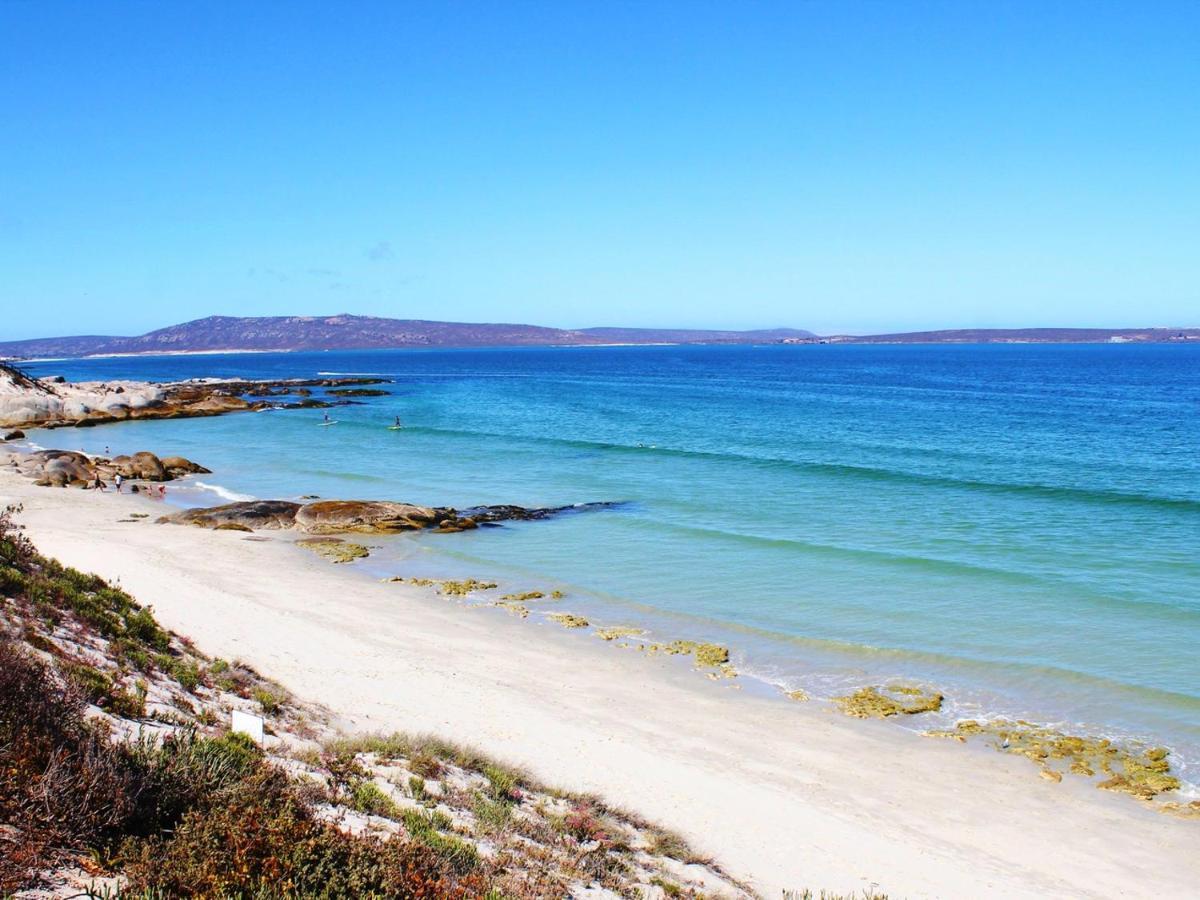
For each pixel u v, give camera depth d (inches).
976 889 450.3
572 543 1232.8
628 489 1643.7
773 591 999.0
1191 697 704.4
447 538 1262.3
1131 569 1066.1
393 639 808.9
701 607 946.7
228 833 267.3
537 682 723.4
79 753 296.4
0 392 2871.6
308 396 4092.0
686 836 470.9
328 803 378.0
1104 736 644.7
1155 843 511.2
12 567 606.9
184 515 1331.2
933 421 2805.1
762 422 2819.9
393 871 279.9
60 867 245.3
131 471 1765.5
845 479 1713.8
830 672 768.3
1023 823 529.7
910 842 497.7
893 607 936.3
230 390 4303.6
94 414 2945.4
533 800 479.2
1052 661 781.3
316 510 1330.0
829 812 527.8
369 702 619.8
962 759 611.8
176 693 493.7
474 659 770.2
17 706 311.9
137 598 824.3
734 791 543.8
